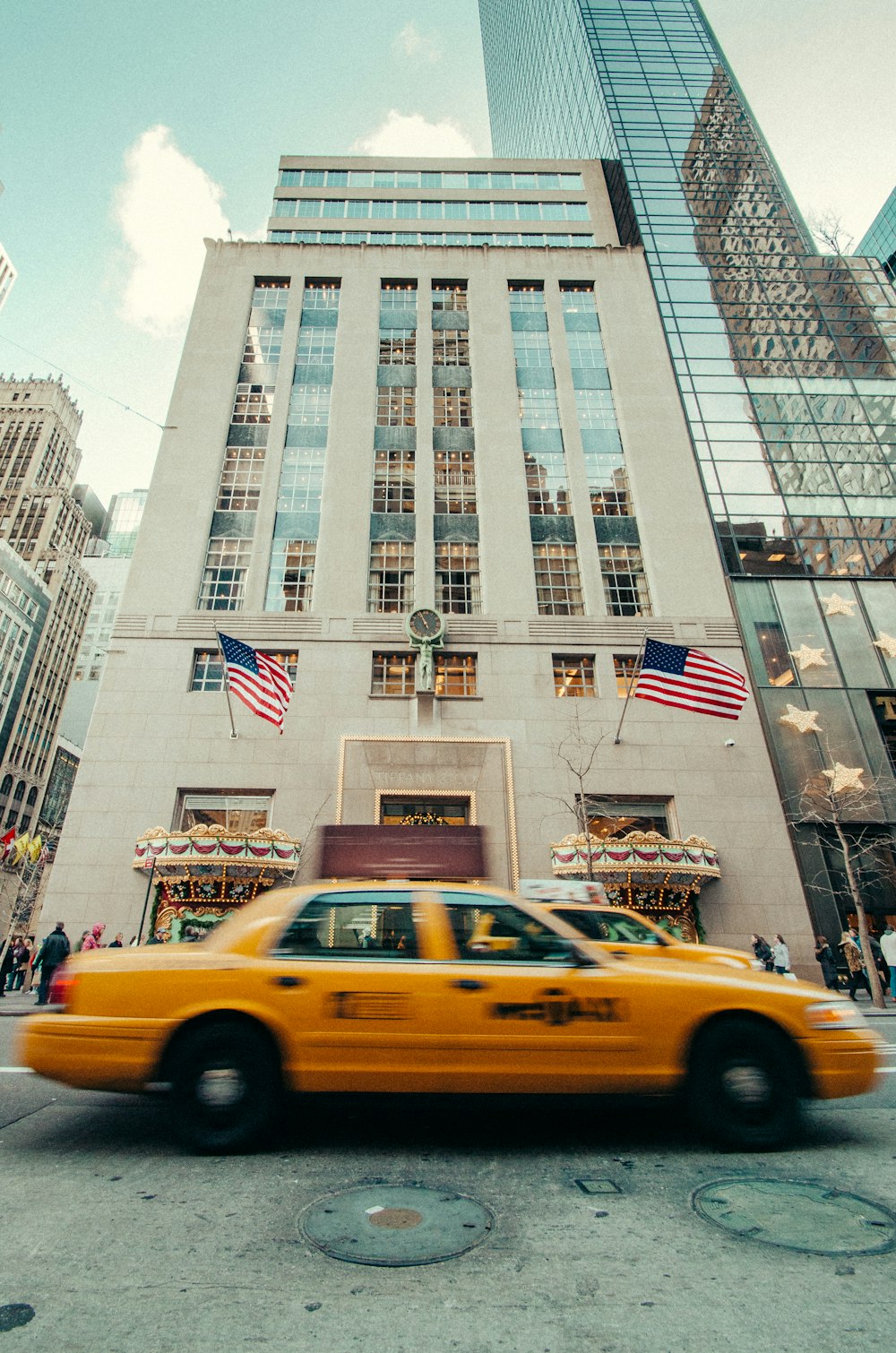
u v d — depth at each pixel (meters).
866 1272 2.88
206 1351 2.35
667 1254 3.05
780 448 28.64
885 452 28.80
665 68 44.47
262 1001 4.56
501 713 22.38
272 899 5.11
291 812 20.52
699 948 6.17
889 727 22.72
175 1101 4.42
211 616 23.36
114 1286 2.76
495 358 29.50
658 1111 5.36
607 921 6.22
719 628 24.30
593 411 28.89
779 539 26.58
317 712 22.00
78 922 18.84
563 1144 4.61
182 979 4.62
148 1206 3.54
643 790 21.42
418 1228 3.30
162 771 20.81
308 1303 2.65
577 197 38.72
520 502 26.31
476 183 39.78
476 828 13.06
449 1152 4.43
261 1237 3.20
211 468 26.25
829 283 33.81
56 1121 5.11
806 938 19.73
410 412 28.62
